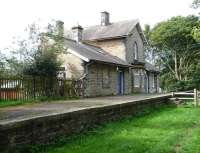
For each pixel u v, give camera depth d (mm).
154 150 7719
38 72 18562
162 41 48719
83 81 22562
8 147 6953
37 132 7918
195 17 46688
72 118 9492
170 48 49969
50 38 21141
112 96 24016
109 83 27391
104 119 11703
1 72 18188
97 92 24906
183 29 46094
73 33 29734
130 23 33500
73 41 28516
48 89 18453
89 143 8531
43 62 18828
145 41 36969
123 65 28516
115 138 9188
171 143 8602
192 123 12383
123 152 7523
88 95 23234
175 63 49750
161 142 8625
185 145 8336
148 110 16672
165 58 53406
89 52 25922
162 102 20281
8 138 6965
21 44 20234
